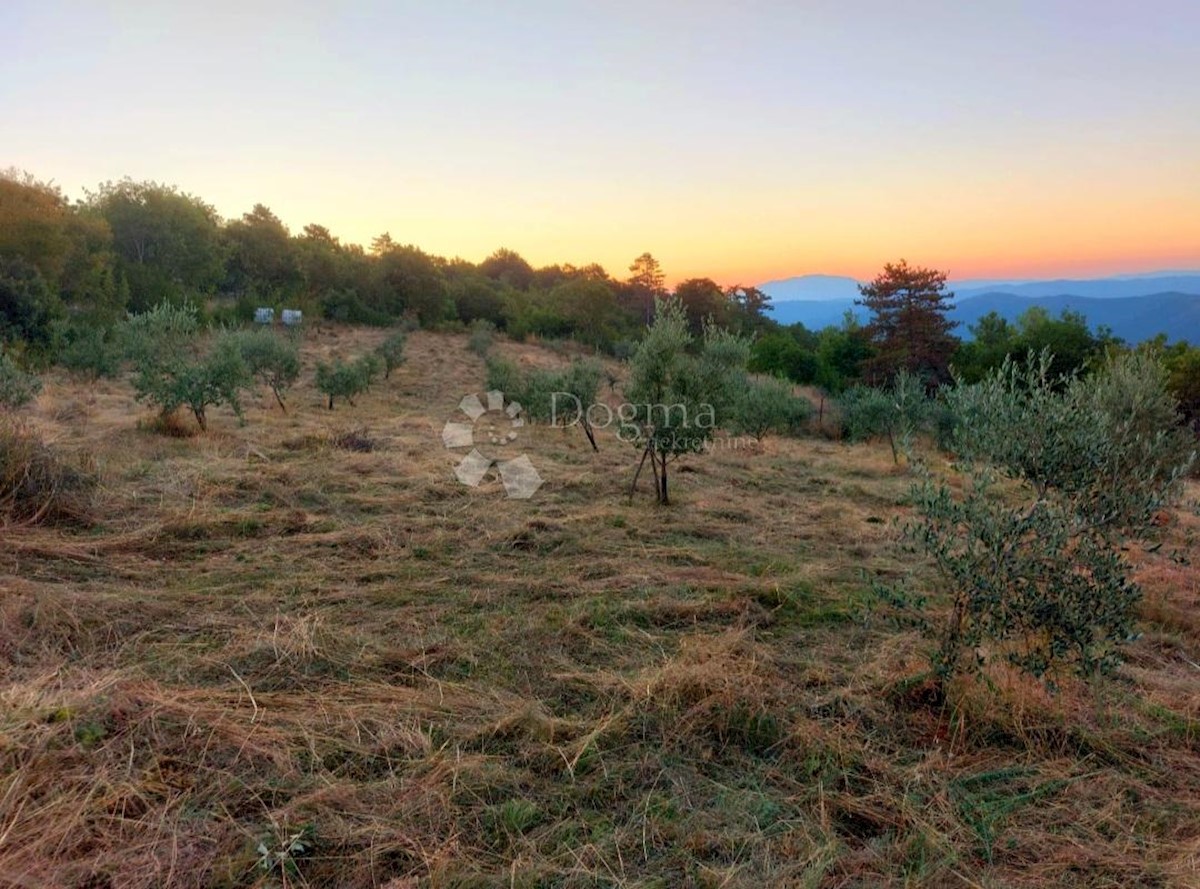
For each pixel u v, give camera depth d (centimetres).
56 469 515
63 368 1418
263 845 195
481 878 190
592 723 272
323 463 744
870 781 246
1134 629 376
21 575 387
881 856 209
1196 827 227
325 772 233
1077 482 274
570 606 401
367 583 426
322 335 2638
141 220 2577
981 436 297
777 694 299
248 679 297
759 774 249
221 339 1078
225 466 678
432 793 224
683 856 204
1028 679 299
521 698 293
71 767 221
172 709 260
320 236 4228
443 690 297
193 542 474
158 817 204
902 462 1004
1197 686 325
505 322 3794
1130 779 253
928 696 303
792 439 1400
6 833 188
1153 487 282
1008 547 272
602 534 555
